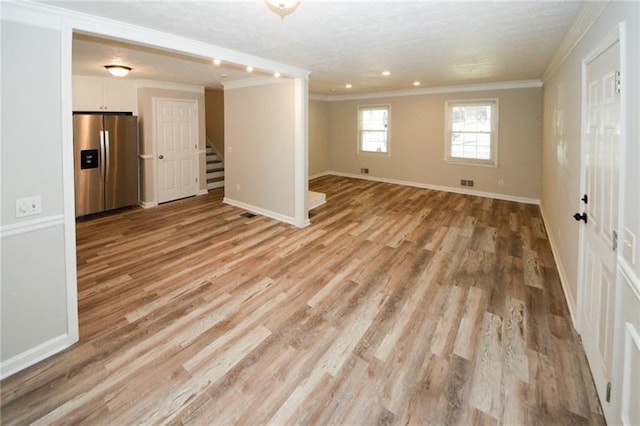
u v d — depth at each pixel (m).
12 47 2.00
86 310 2.79
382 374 2.10
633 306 1.43
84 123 5.34
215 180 8.10
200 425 1.74
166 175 6.50
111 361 2.20
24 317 2.14
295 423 1.76
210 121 9.06
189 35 3.04
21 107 2.06
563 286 3.15
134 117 5.95
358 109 8.91
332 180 8.95
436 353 2.29
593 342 2.07
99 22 2.50
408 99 7.93
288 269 3.62
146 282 3.30
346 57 4.02
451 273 3.50
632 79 1.52
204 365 2.17
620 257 1.60
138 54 3.82
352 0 2.26
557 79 3.96
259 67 4.07
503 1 2.29
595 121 2.13
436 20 2.67
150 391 1.96
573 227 2.79
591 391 1.95
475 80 6.15
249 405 1.87
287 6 1.81
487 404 1.87
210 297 3.03
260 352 2.30
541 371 2.11
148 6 2.32
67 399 1.90
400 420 1.77
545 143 5.30
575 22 2.65
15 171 2.06
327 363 2.20
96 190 5.57
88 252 4.06
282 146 5.25
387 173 8.61
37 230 2.17
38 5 2.08
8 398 1.90
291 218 5.27
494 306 2.86
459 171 7.38
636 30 1.47
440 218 5.54
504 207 6.19
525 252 4.05
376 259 3.88
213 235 4.73
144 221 5.38
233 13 2.48
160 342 2.40
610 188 1.80
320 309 2.84
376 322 2.65
